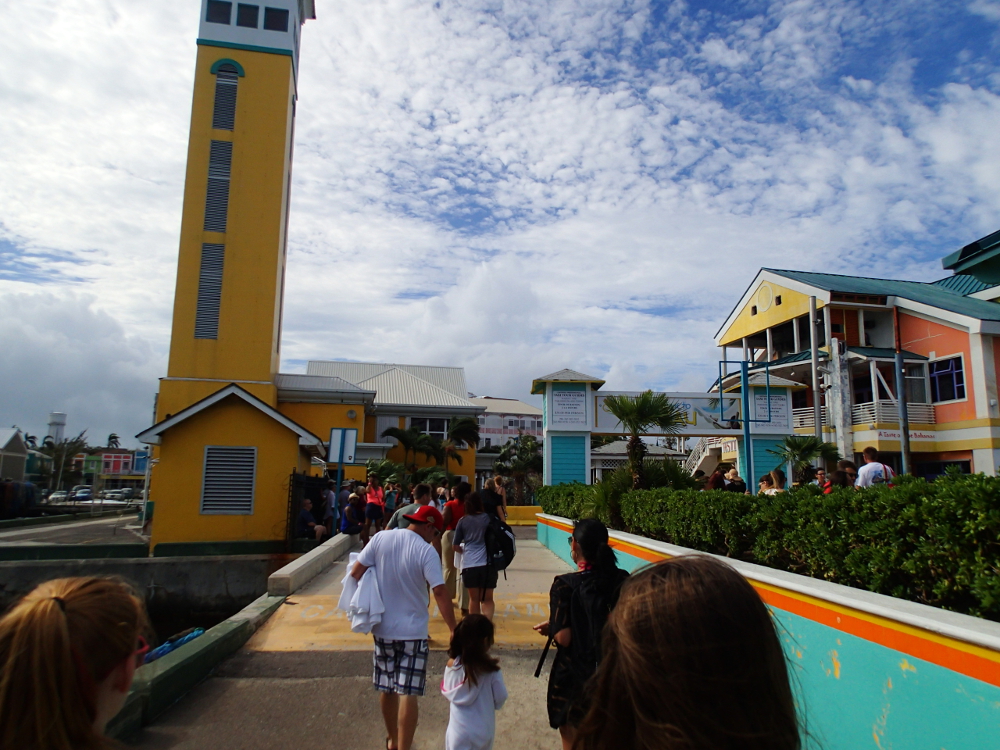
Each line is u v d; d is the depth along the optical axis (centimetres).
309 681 595
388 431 3434
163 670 522
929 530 375
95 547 1614
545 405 1911
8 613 144
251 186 2591
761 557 562
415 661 431
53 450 6078
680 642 120
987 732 279
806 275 2969
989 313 2409
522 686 589
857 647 367
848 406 2436
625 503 957
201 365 2488
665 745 116
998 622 316
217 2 2686
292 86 2802
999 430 2222
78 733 135
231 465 1745
